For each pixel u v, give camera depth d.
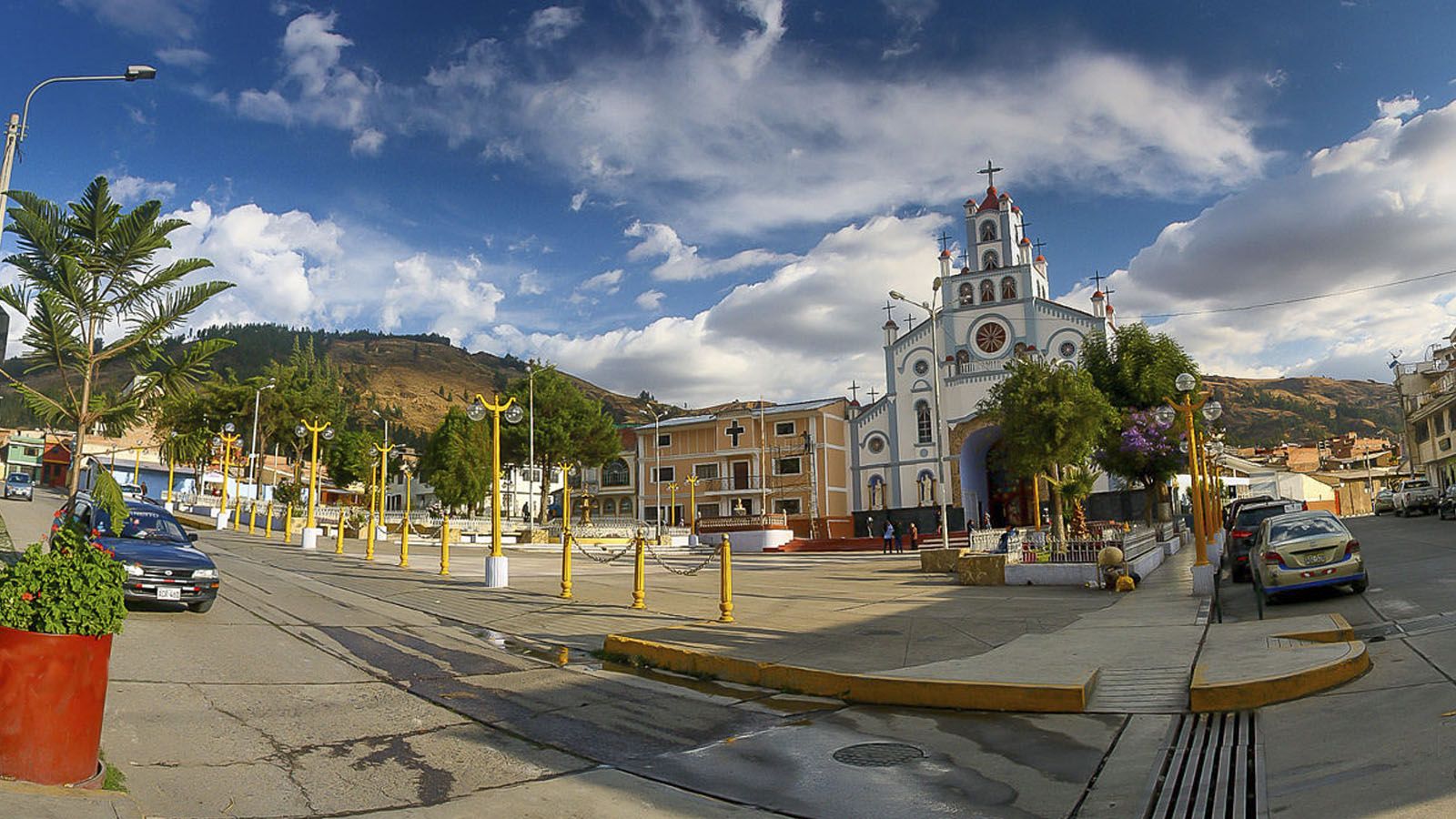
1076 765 6.99
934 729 8.32
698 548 50.47
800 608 17.33
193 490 70.56
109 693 8.42
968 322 63.19
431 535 48.53
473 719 8.77
